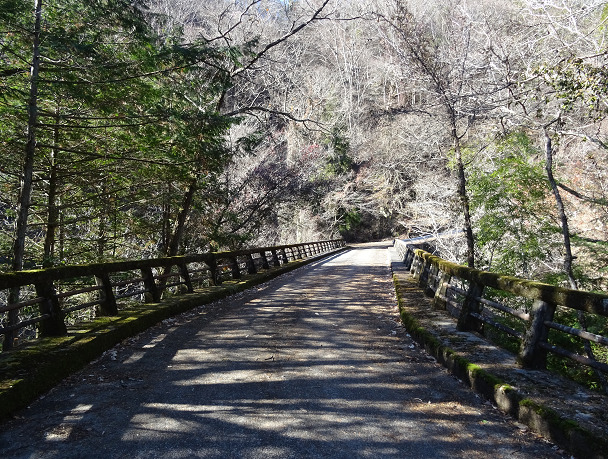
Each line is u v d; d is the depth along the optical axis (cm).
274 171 1952
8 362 393
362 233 5178
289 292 1044
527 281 425
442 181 1811
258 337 585
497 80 874
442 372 450
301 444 289
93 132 937
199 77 1142
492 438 303
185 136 930
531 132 1178
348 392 387
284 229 3011
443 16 1218
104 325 554
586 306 330
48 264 945
